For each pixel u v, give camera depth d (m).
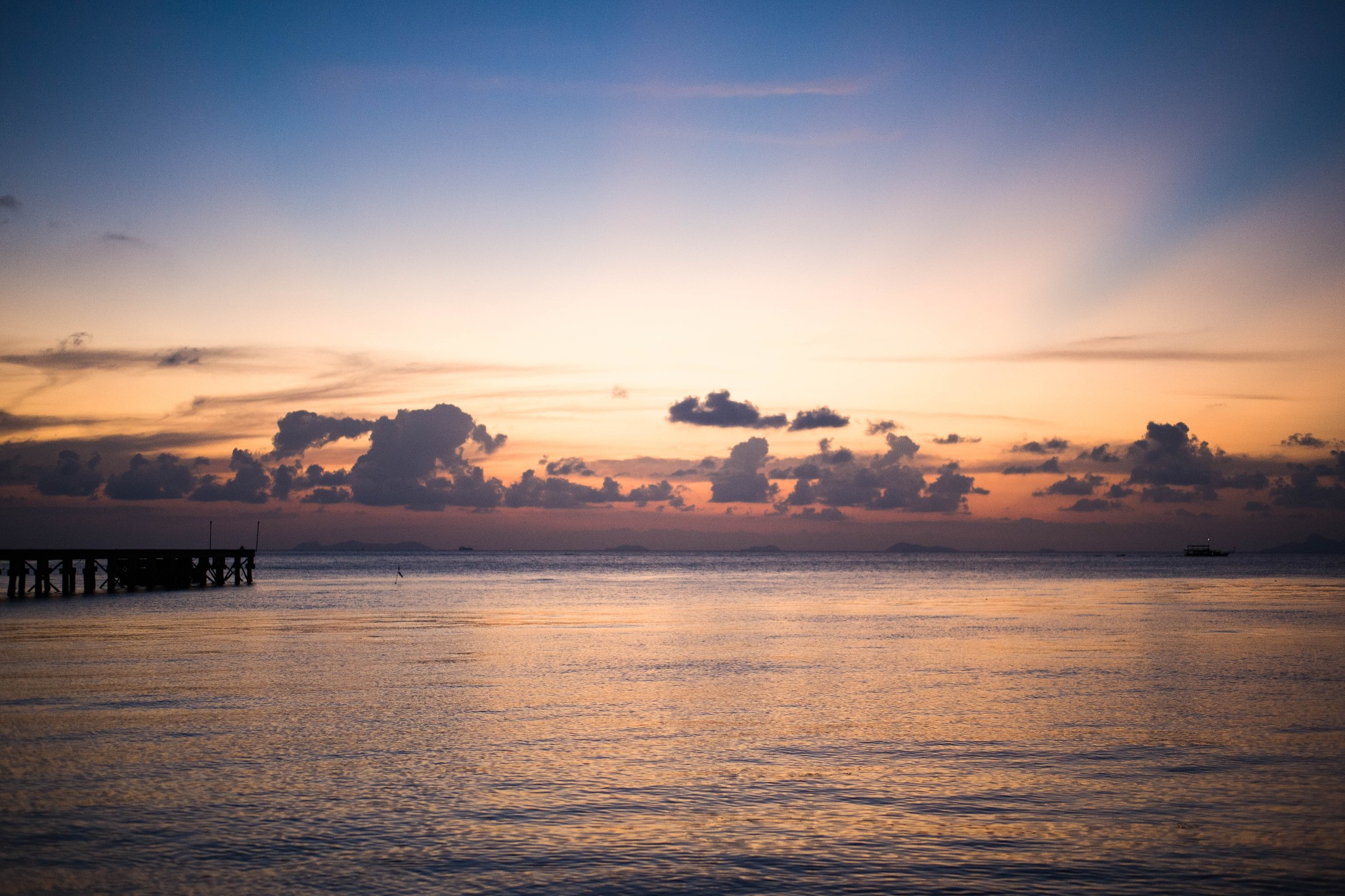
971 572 163.00
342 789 16.16
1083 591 89.25
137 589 82.12
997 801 15.59
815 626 48.97
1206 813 14.93
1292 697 25.44
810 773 17.36
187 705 24.08
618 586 106.31
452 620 52.84
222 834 13.85
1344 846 13.41
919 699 25.23
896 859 12.96
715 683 28.11
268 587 92.62
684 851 13.28
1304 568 197.50
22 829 13.98
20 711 23.20
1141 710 23.47
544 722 22.00
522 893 11.80
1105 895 11.76
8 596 70.19
